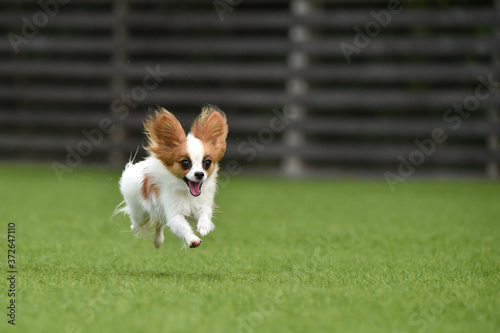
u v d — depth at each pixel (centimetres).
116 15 1567
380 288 551
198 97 1562
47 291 532
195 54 1639
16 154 1755
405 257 725
